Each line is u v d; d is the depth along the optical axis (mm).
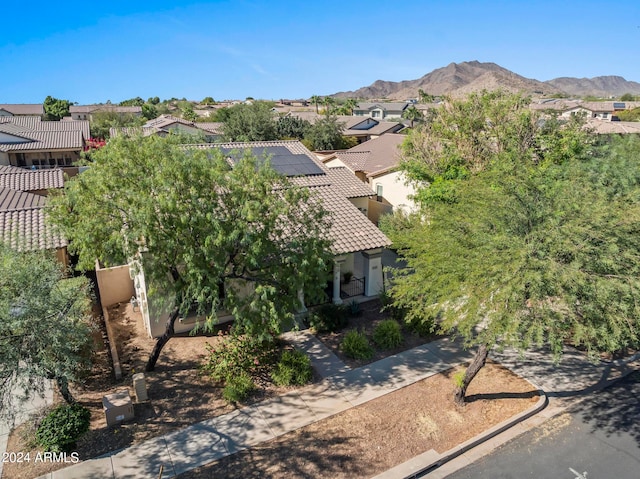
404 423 11617
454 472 10172
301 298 17406
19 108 98938
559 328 10016
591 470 10188
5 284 9742
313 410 12078
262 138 49906
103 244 11609
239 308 12445
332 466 10133
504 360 14852
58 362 9820
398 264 23031
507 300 10180
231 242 11703
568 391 13219
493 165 17984
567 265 9891
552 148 21703
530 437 11289
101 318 17250
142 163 12164
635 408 12383
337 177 26672
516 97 22266
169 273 13461
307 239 12906
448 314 11250
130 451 10406
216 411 11938
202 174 11586
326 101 112312
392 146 35500
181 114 102250
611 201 11289
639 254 9812
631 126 38344
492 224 11469
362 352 14703
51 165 48281
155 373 13602
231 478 9734
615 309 9617
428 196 22156
